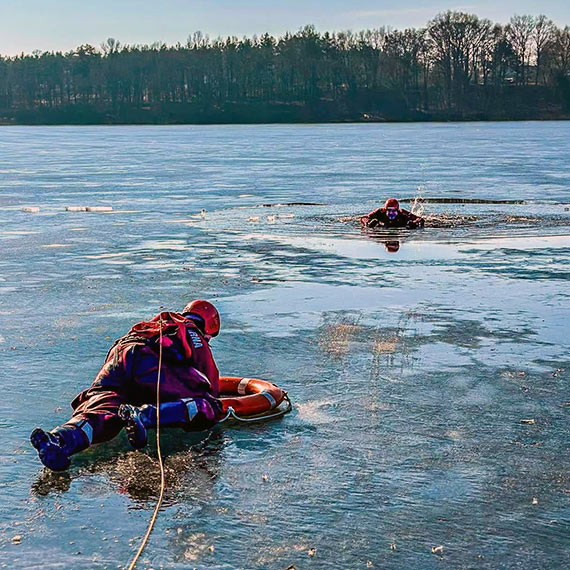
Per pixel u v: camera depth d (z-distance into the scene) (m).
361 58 173.00
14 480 5.00
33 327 8.61
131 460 5.30
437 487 4.91
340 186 27.55
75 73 178.50
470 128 109.38
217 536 4.34
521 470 5.15
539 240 15.41
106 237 15.59
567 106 162.88
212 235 15.92
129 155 49.81
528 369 7.20
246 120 158.62
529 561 4.11
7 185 28.44
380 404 6.33
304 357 7.57
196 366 5.99
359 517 4.55
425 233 16.44
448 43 165.12
